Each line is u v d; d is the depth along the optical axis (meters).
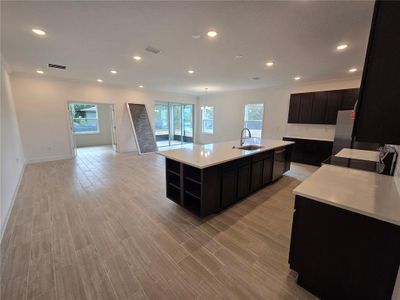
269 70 4.27
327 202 1.27
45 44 2.87
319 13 1.99
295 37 2.56
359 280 1.25
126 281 1.56
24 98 5.00
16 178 3.57
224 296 1.44
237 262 1.78
